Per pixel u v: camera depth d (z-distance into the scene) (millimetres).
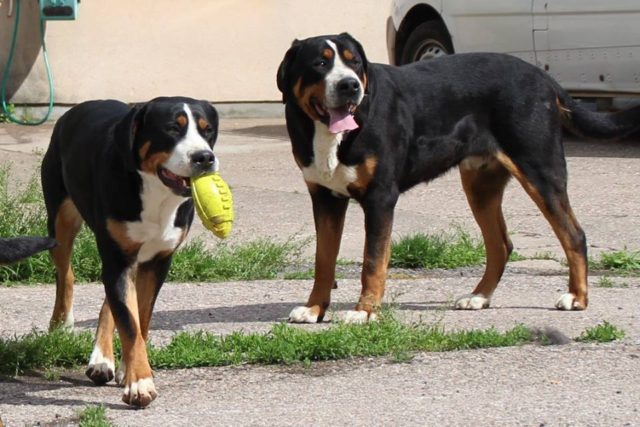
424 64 11812
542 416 8469
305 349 10148
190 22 27391
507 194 18672
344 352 10172
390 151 11227
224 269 13930
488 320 11602
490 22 21984
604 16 20453
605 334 10609
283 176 20312
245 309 12172
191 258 13828
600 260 14477
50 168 10352
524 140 11797
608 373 9594
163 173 8828
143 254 9328
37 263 13508
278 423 8383
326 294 11641
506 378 9492
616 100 24047
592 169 20141
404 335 10508
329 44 10953
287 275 13977
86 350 10156
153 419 8547
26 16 25828
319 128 11039
